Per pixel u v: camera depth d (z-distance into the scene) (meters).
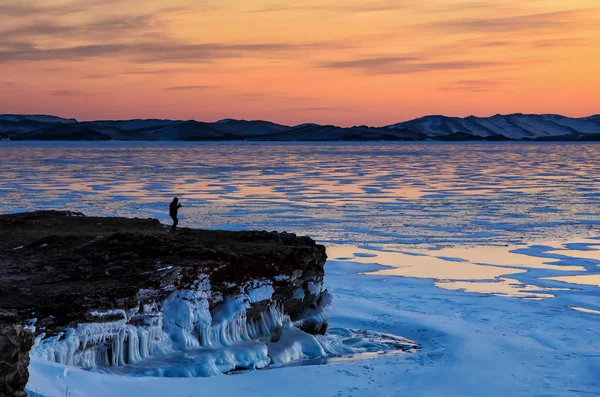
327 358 27.56
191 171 166.62
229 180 135.38
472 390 23.19
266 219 73.88
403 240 60.16
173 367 22.83
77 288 23.70
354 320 33.50
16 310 21.00
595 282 43.47
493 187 118.19
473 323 33.03
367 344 29.78
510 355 27.61
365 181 133.50
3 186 114.94
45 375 18.11
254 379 22.95
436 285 42.16
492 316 34.38
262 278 27.62
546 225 69.94
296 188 115.81
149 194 102.88
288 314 29.55
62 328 21.06
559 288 41.62
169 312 24.55
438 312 35.16
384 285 41.78
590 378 24.91
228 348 25.41
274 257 28.42
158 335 23.94
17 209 81.62
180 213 79.06
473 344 29.03
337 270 46.72
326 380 23.50
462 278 44.41
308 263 30.06
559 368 26.02
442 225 69.69
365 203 90.81
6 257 28.36
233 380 22.56
